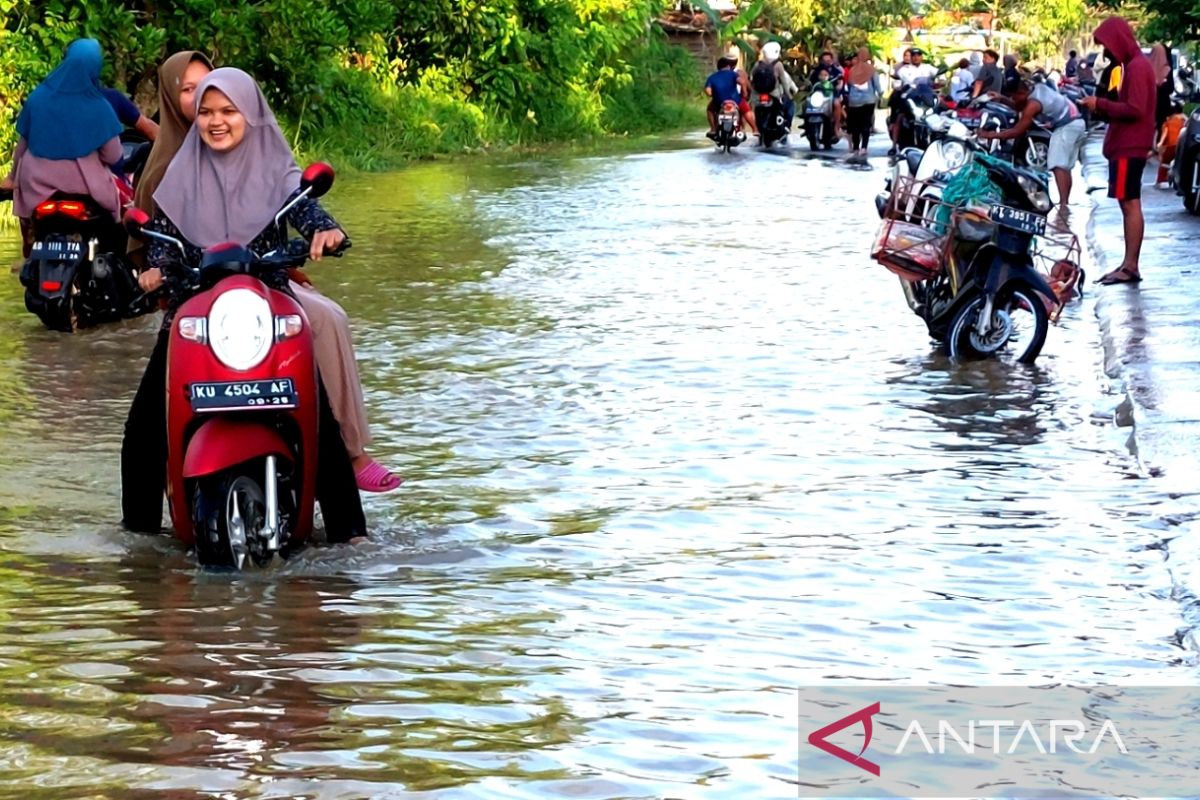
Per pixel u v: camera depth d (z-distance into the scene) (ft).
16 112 86.69
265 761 16.90
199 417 23.70
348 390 25.25
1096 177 97.45
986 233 40.86
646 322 46.93
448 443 32.35
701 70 223.10
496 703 18.76
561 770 16.85
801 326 46.29
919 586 23.57
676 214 79.20
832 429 33.78
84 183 45.65
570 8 159.33
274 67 111.55
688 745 17.62
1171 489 28.94
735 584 23.59
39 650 20.30
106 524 26.48
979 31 332.80
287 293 24.57
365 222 75.46
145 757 16.97
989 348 41.60
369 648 20.59
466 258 61.67
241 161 24.71
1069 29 329.11
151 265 24.70
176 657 20.10
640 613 22.24
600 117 167.84
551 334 44.86
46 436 32.91
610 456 31.40
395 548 25.23
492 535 26.07
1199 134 72.08
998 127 59.11
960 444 32.53
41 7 93.30
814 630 21.62
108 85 93.50
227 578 23.62
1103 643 21.30
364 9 125.90
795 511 27.61
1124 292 50.67
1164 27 126.00
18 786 16.21
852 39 246.47
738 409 35.60
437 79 144.46
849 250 63.93
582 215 78.95
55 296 45.09
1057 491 28.94
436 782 16.46
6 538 25.62
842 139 154.10
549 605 22.54
